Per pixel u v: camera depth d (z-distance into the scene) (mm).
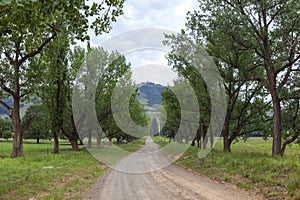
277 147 20531
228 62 22641
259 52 21953
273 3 19797
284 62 21984
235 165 16344
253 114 27719
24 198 9078
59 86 31219
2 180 12188
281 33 20250
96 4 8266
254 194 10484
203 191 10750
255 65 22422
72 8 7516
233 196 9984
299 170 11633
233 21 19344
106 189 10883
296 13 19234
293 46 19953
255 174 13227
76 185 11617
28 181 11836
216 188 11609
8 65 27125
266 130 28078
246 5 20078
